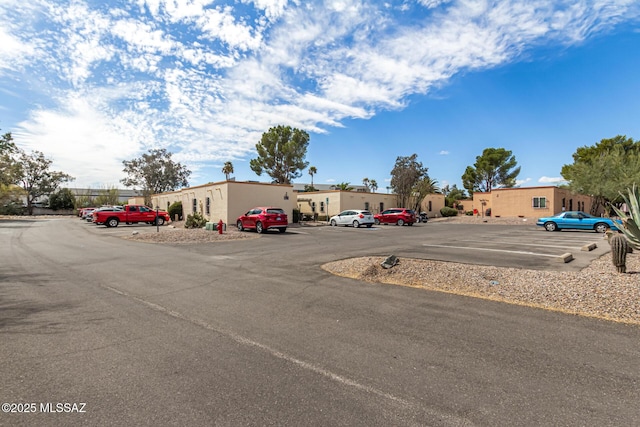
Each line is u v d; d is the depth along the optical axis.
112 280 7.39
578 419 2.51
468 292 6.12
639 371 3.22
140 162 61.91
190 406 2.68
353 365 3.41
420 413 2.60
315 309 5.28
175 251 12.34
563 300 5.36
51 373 3.22
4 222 36.69
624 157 28.77
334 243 14.79
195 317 4.90
